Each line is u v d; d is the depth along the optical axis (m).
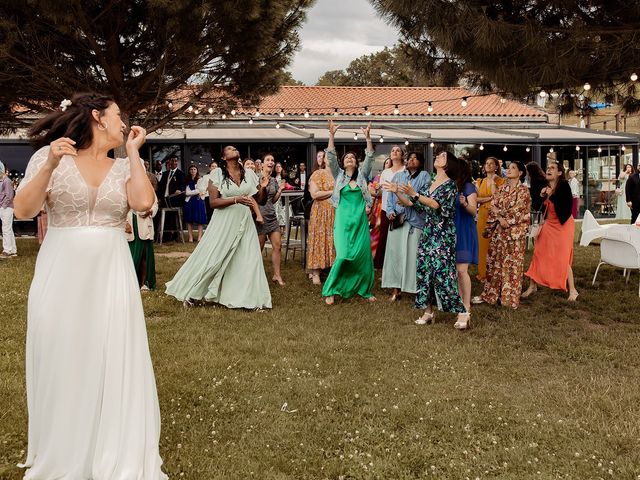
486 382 4.65
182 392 4.31
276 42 13.30
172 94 15.87
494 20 6.39
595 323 6.71
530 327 6.39
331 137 7.53
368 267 7.57
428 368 4.95
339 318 6.67
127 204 3.04
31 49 11.48
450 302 6.14
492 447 3.52
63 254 2.91
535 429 3.75
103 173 3.01
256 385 4.47
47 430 2.87
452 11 6.32
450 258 6.14
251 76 13.20
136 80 12.72
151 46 12.41
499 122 24.45
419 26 6.64
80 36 11.48
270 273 9.77
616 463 3.31
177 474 3.16
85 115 2.98
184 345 5.51
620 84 8.95
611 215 21.59
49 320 2.86
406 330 6.19
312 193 8.75
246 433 3.66
